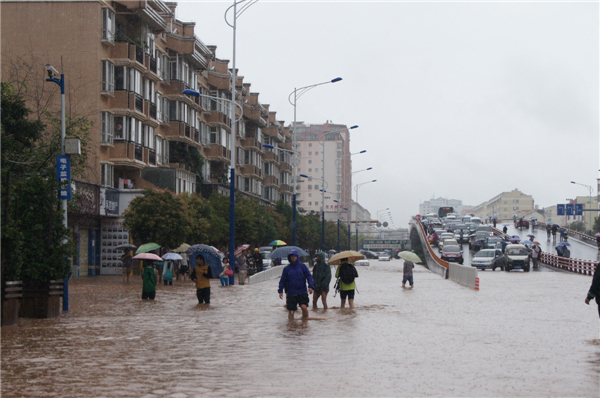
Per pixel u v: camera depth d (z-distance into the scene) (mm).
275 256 20766
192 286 32438
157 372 9594
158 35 51031
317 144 194000
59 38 41844
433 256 60281
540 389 8414
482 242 76688
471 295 26266
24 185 17406
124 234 43375
